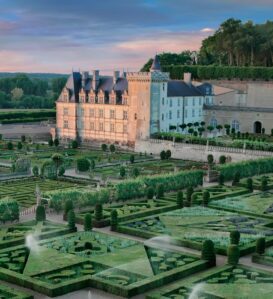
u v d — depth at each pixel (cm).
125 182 10088
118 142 18412
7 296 5453
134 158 15400
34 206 9412
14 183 11725
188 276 6253
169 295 5584
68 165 13850
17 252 6875
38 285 5722
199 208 9569
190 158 15812
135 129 17825
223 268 6359
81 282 5847
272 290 5753
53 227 8031
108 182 11519
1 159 15038
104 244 7331
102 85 19125
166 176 10900
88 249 7131
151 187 10312
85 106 19188
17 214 8481
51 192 9231
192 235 7756
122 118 18188
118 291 5684
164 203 9806
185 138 16338
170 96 18350
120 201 10019
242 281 5994
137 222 8525
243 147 14925
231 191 10981
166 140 16600
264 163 13288
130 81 17738
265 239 7362
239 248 7075
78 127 19525
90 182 11825
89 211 9144
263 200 10275
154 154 16700
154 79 17350
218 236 7719
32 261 6581
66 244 7281
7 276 6022
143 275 6169
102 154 16325
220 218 8875
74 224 8012
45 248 7112
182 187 11225
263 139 17338
